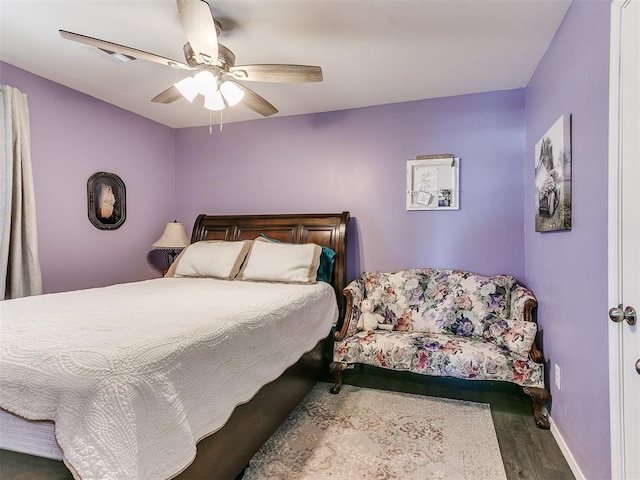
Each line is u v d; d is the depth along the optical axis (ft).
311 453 6.05
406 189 10.32
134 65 8.10
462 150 9.83
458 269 9.88
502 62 7.89
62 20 6.38
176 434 3.64
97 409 3.07
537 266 7.97
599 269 4.69
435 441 6.43
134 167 11.36
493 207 9.57
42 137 8.72
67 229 9.35
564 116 5.93
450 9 6.02
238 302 6.34
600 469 4.69
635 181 3.75
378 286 9.90
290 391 7.17
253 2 5.82
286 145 11.68
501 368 7.21
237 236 11.43
